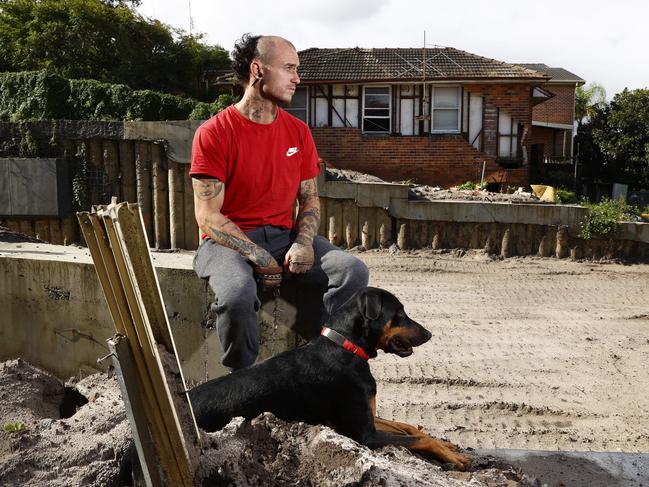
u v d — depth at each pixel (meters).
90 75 26.06
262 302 4.66
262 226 4.07
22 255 5.42
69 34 25.97
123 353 2.28
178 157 16.02
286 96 3.93
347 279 3.95
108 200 16.59
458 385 7.87
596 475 3.52
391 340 3.33
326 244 4.22
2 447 2.95
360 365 3.27
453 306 11.87
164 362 2.32
